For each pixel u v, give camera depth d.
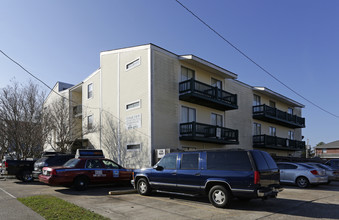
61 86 29.97
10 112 18.80
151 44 17.73
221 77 23.00
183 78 19.55
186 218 6.86
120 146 19.20
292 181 14.59
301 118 33.88
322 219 6.93
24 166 15.12
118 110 19.84
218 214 7.31
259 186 7.52
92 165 12.14
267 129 28.81
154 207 8.12
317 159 27.16
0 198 9.17
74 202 8.76
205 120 20.92
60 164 13.96
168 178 9.47
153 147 16.70
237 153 8.16
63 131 20.98
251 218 6.91
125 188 12.63
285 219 6.88
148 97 17.22
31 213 6.87
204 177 8.52
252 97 26.89
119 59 20.41
